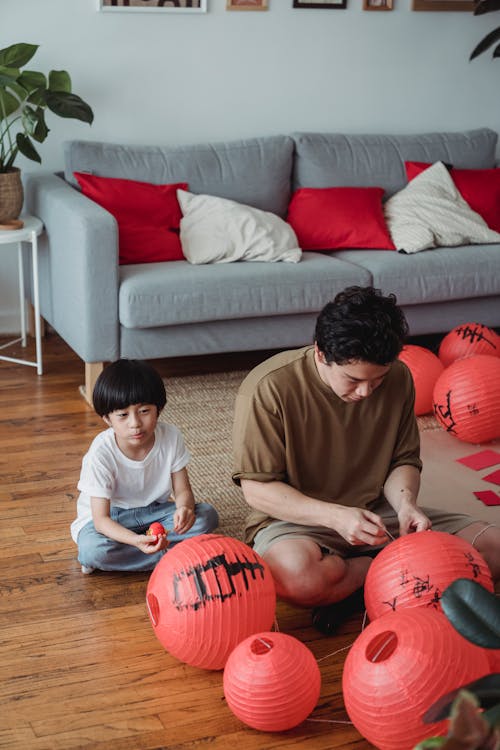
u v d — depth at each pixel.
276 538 1.99
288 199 3.89
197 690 1.79
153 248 3.44
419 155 4.10
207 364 3.66
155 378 2.03
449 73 4.37
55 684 1.79
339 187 3.87
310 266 3.42
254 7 3.89
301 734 1.68
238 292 3.23
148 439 2.13
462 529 2.05
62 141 3.79
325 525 1.89
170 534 2.20
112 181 3.50
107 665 1.86
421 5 4.19
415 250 3.66
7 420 3.04
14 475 2.66
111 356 3.18
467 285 3.59
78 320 3.17
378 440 2.03
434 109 4.40
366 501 2.04
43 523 2.40
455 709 0.88
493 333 3.31
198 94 3.94
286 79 4.07
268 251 3.46
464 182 4.01
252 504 1.97
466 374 2.84
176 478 2.17
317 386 1.93
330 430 1.97
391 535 2.04
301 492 1.99
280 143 3.85
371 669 1.51
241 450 1.95
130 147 3.68
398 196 3.91
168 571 1.77
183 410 3.17
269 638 1.66
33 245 3.32
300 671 1.61
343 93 4.20
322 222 3.72
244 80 4.00
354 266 3.47
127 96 3.83
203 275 3.23
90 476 2.07
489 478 2.69
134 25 3.74
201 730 1.68
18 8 3.57
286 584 1.93
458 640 1.50
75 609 2.04
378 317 1.68
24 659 1.86
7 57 3.35
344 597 2.01
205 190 3.72
